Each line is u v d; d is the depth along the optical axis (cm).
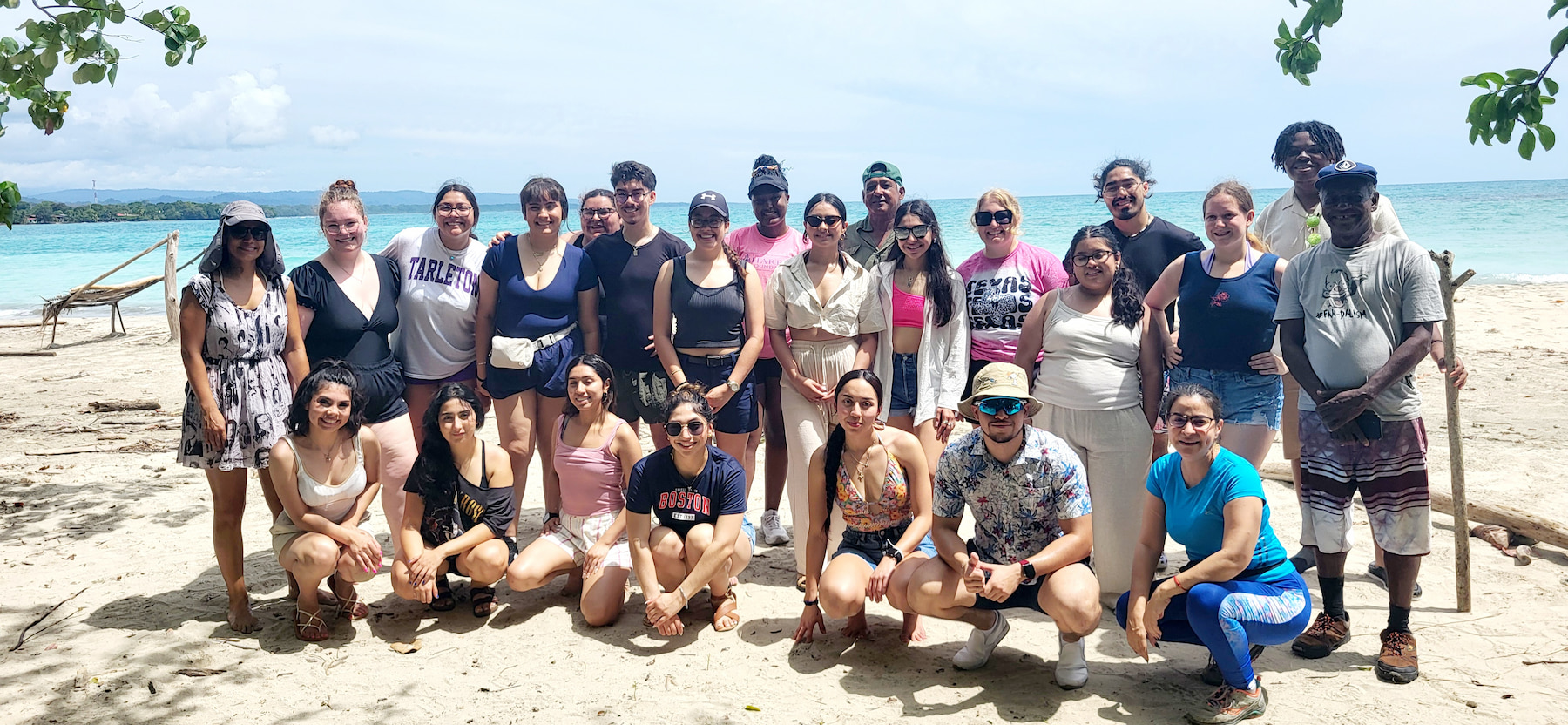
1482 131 301
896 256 561
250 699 423
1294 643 462
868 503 480
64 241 5653
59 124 595
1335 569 458
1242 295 505
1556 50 282
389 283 557
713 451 496
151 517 685
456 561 508
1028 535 439
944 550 443
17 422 1011
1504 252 3011
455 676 446
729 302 568
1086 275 501
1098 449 503
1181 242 582
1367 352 434
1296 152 553
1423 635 472
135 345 1572
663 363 582
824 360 552
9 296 2558
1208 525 407
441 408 486
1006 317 557
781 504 735
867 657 466
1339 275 442
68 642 479
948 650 474
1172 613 412
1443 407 984
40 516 686
